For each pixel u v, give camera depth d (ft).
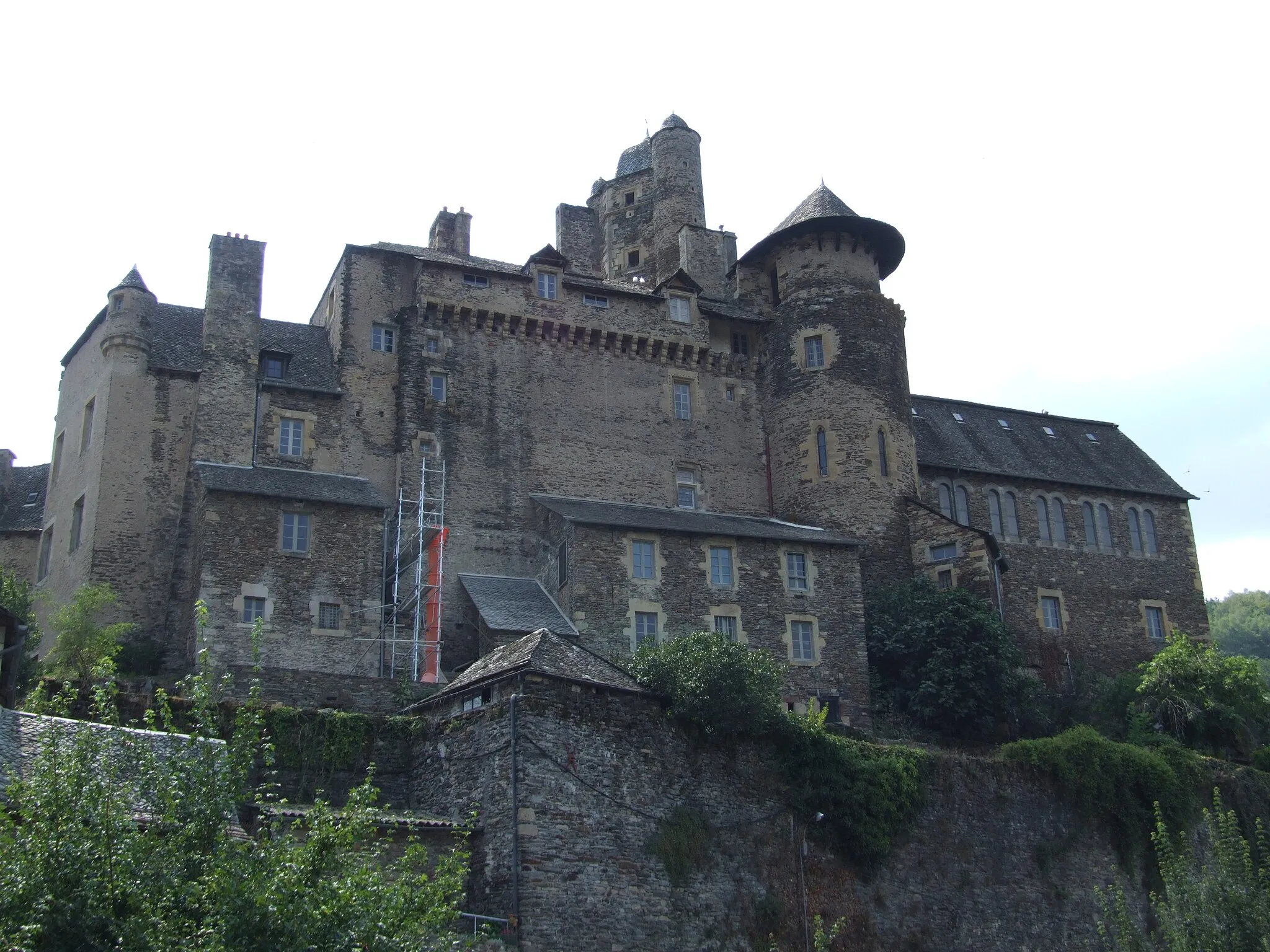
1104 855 107.76
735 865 88.53
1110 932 103.30
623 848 83.20
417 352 139.64
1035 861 103.71
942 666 127.13
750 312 158.40
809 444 148.25
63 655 101.86
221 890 50.19
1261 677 139.44
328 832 54.24
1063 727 136.05
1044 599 161.89
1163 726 133.90
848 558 133.59
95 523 122.62
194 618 112.98
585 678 86.17
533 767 81.10
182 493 126.82
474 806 82.79
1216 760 122.01
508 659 88.89
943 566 142.10
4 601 112.47
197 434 127.75
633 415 148.15
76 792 52.24
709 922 85.10
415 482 134.92
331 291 145.48
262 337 138.62
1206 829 114.52
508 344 144.56
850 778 96.68
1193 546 174.60
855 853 94.43
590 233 179.01
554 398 144.77
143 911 49.32
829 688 127.24
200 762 55.62
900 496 146.61
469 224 158.30
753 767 93.35
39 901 48.44
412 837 65.05
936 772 102.32
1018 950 98.99
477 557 134.82
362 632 118.21
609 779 84.48
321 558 118.93
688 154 177.37
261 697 99.40
